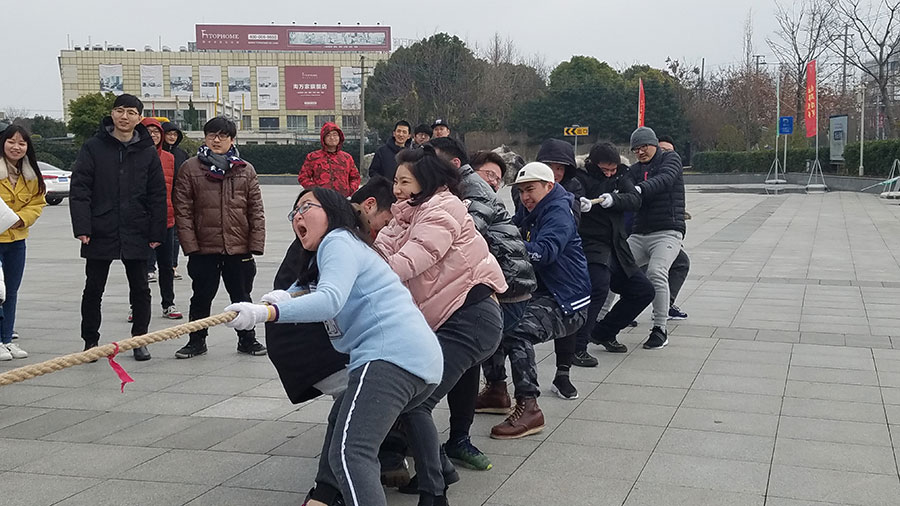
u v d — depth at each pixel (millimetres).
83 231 6348
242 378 6145
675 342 7164
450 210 3832
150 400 5574
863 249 13750
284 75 89438
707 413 5195
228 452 4562
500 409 5293
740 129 53250
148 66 88875
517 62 62188
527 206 5266
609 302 7215
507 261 4590
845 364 6348
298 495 3986
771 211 22516
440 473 3672
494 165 5027
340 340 3318
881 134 45125
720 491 3982
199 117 78562
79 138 46469
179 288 10391
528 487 4059
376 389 3131
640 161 7355
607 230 6250
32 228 18656
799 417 5102
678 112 57969
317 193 3332
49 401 5547
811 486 4031
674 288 7941
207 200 6719
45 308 9008
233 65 89312
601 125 57062
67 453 4559
